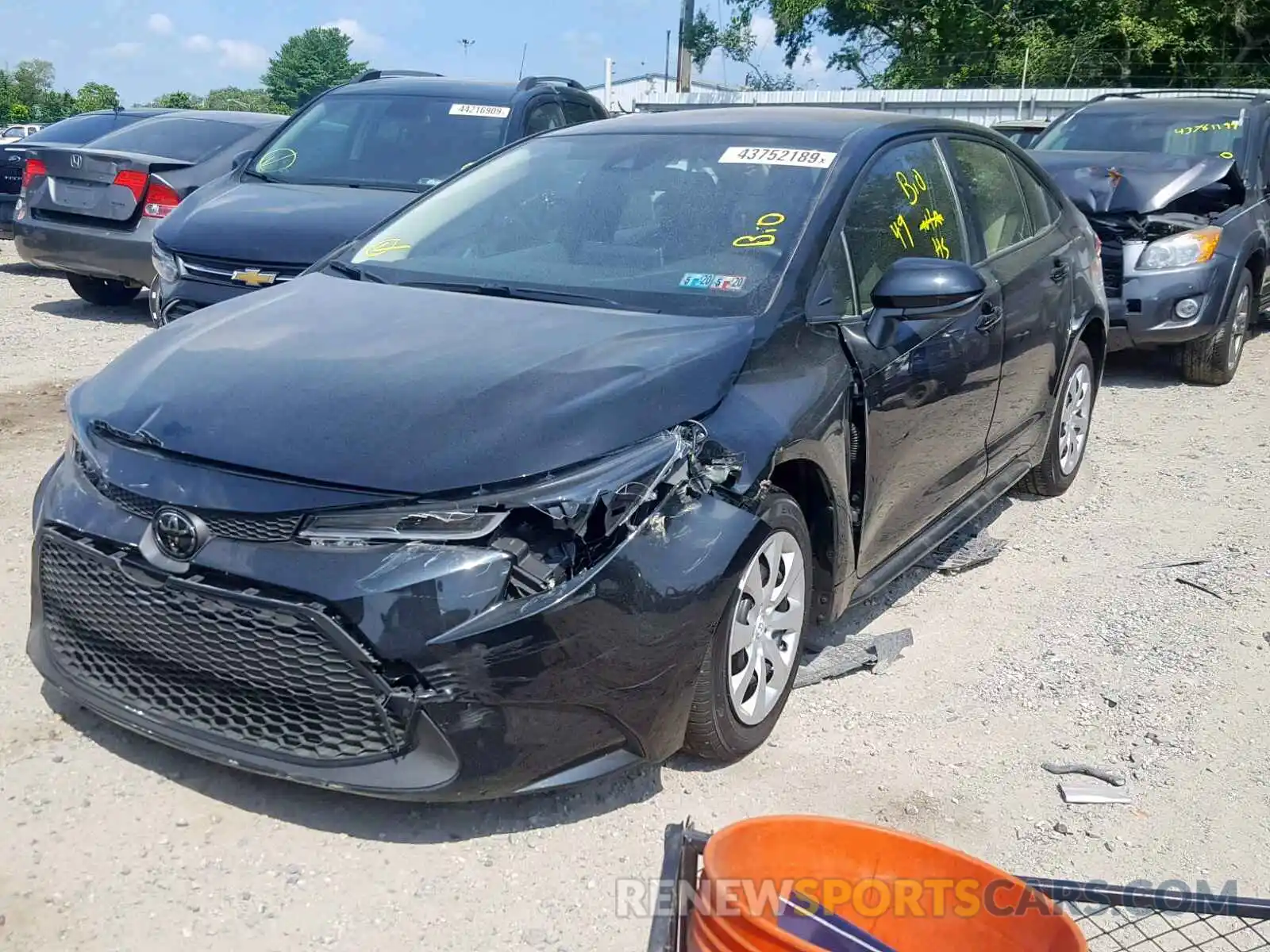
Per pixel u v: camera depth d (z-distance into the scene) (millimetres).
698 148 4473
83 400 3424
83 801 3145
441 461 2902
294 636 2877
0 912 2734
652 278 3900
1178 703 4035
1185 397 8344
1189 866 3180
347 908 2828
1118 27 27078
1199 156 8930
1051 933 2078
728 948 1881
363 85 8695
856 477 3877
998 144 5461
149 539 3020
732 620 3230
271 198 7371
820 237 3941
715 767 3492
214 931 2729
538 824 3172
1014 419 5195
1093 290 5965
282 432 3018
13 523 5031
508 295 3939
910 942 2188
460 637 2814
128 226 9242
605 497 2949
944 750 3688
